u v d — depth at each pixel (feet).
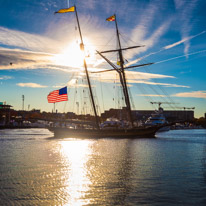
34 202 60.95
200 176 86.84
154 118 495.82
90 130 302.45
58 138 302.86
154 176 86.89
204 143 237.45
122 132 305.12
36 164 110.22
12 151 161.89
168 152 158.81
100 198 63.93
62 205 59.31
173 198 63.52
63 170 96.94
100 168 101.24
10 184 76.18
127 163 113.50
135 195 65.87
